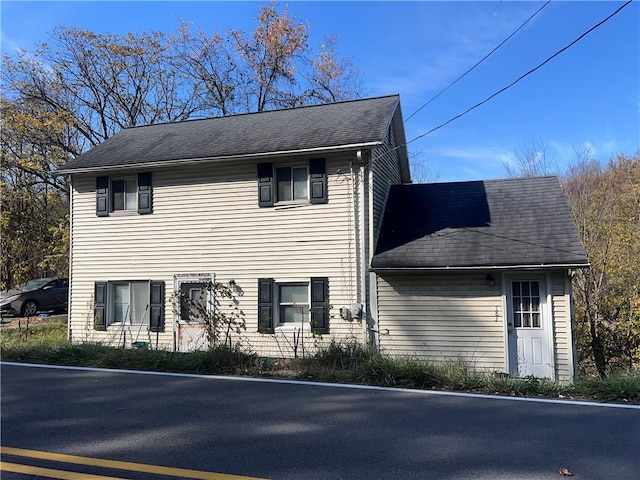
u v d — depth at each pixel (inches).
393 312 453.7
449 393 285.4
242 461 174.6
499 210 495.2
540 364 420.5
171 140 569.9
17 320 727.1
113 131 948.6
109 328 526.0
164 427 216.5
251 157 480.4
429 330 445.4
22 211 788.6
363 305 456.8
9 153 767.7
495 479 159.2
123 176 538.0
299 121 555.5
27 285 808.3
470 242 454.3
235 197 499.2
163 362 371.6
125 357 387.5
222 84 1031.0
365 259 460.1
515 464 172.1
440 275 446.9
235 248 495.5
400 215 515.2
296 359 395.2
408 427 216.4
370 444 193.3
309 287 473.7
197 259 505.4
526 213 481.4
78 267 543.8
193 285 509.4
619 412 241.8
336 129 500.1
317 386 305.1
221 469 166.9
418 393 285.4
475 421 225.8
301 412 242.2
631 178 807.1
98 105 917.8
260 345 480.4
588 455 181.0
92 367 377.7
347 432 208.8
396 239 479.2
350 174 469.7
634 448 188.5
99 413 241.0
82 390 294.2
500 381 297.0
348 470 166.4
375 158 487.8
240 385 309.0
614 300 576.1
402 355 422.9
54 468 167.8
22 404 259.6
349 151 465.7
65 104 864.9
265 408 250.5
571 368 410.9
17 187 775.1
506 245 440.8
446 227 482.9
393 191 565.3
